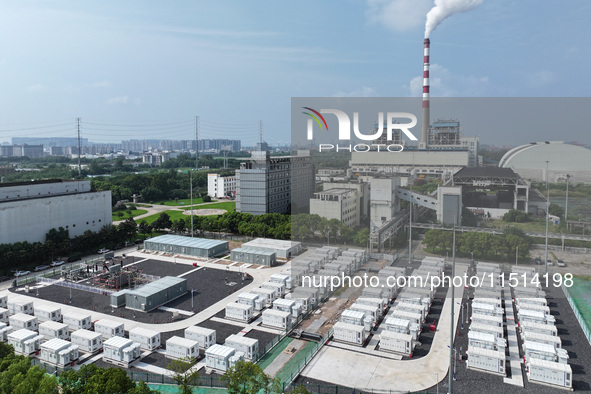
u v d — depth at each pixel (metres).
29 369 39.66
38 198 89.94
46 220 91.31
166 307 66.50
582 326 54.91
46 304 67.19
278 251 94.44
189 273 83.12
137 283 77.06
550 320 54.09
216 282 77.81
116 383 36.81
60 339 52.41
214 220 118.69
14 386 37.94
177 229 118.75
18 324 57.91
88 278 79.12
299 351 52.78
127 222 107.06
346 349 52.25
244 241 110.31
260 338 56.28
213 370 48.56
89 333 54.31
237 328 59.19
